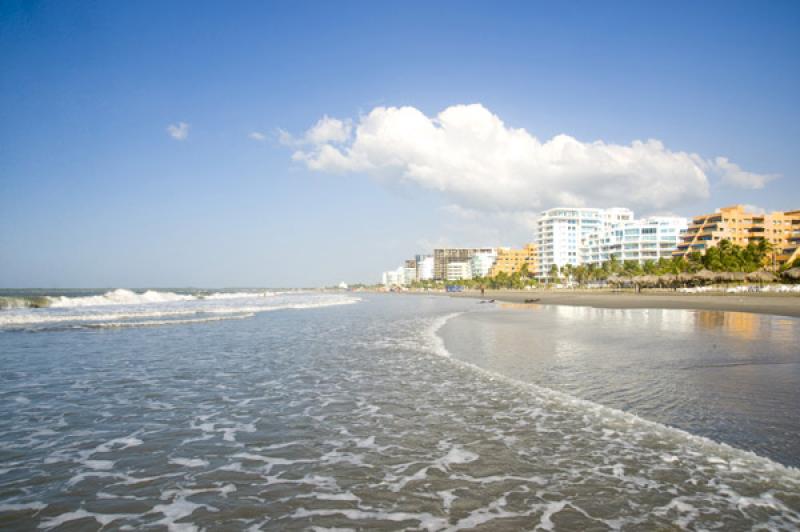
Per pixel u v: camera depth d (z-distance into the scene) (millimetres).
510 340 22703
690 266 114062
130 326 31141
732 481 6730
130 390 12891
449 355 18484
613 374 13891
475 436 8875
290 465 7617
